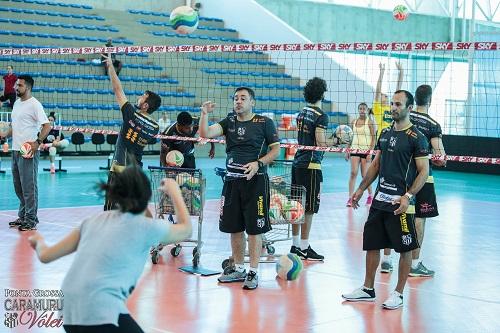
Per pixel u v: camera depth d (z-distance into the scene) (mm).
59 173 18531
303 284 7840
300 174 9031
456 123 26594
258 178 7566
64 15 27172
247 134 7617
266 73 28078
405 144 6848
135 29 28422
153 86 25297
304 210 8906
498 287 7988
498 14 30734
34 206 10414
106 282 3570
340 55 28047
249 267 8125
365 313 6766
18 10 26125
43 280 7488
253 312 6652
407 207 6785
